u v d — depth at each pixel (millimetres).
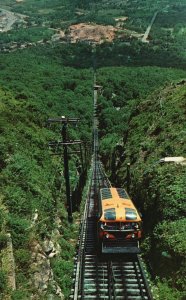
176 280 18969
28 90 101625
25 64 171875
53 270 21344
